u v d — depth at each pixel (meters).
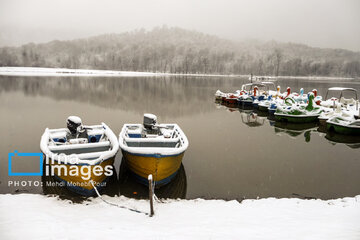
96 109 19.94
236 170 8.44
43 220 4.54
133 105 22.48
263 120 17.47
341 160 9.64
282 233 4.08
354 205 5.53
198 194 6.73
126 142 7.93
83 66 115.75
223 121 16.89
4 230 4.13
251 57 124.44
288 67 107.75
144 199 6.39
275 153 10.38
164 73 104.94
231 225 4.47
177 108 21.59
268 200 5.96
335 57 132.88
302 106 17.14
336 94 35.47
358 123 13.07
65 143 7.83
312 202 5.81
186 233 4.09
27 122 14.85
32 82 41.56
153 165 6.66
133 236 3.96
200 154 10.02
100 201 5.89
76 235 3.97
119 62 112.50
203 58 108.88
